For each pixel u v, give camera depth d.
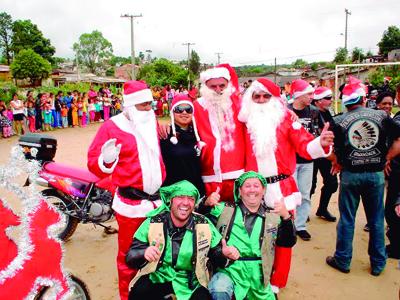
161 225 3.00
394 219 4.59
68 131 17.31
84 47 97.25
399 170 4.47
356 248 4.97
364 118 3.96
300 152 3.61
